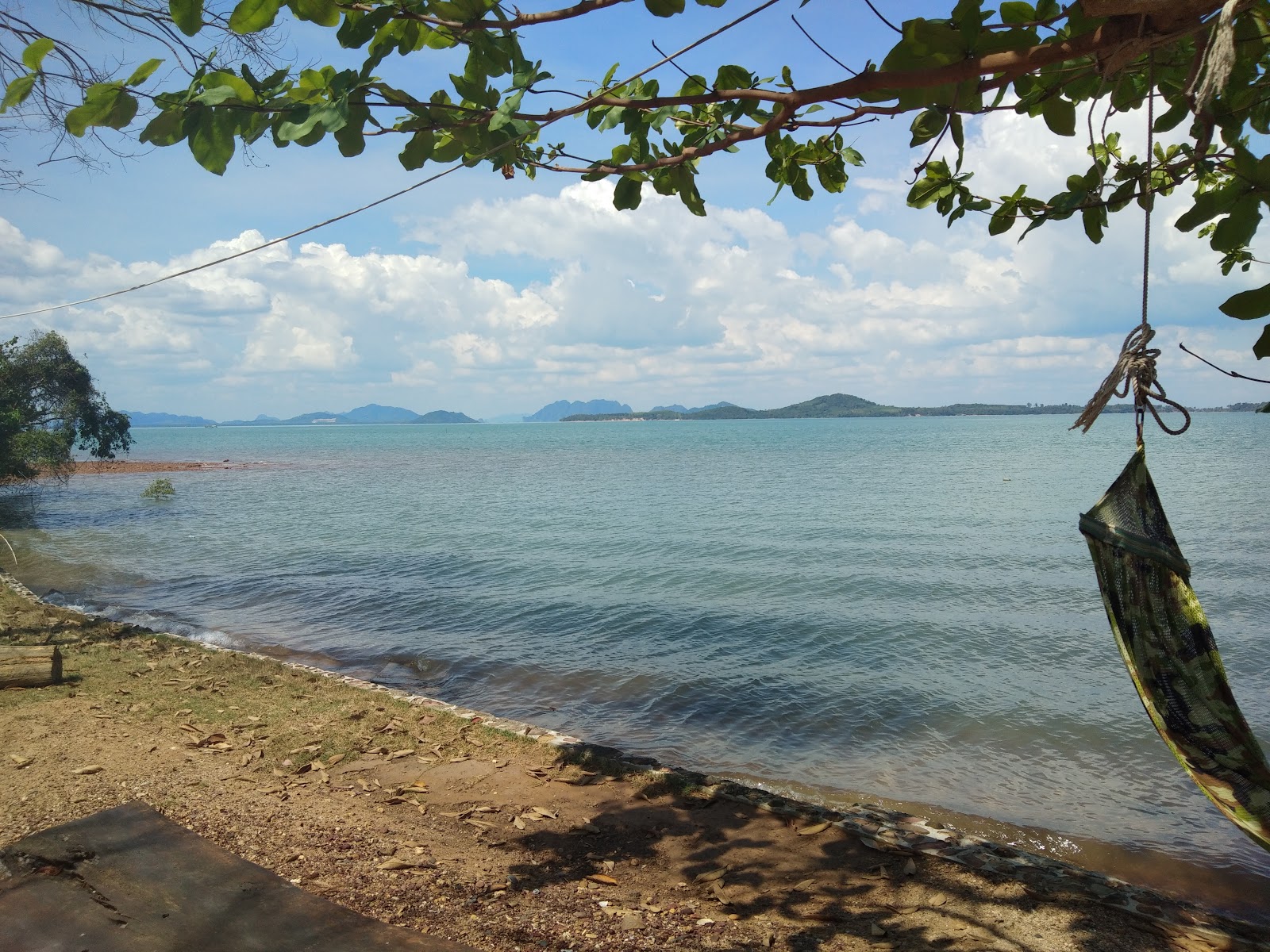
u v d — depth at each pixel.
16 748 5.99
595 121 4.10
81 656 9.17
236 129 3.02
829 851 4.84
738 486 47.03
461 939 3.77
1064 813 6.92
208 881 4.11
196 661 9.09
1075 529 26.59
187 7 2.63
